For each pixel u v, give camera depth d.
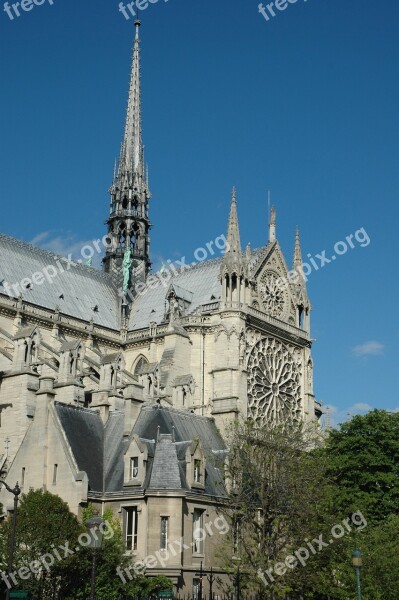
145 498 65.56
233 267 114.00
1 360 90.50
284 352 120.88
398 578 66.94
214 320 113.81
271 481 67.69
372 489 83.75
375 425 86.38
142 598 60.41
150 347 120.19
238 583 60.34
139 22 159.25
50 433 69.69
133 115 152.38
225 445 78.56
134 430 73.00
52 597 57.88
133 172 147.50
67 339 116.56
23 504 58.94
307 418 120.81
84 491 65.81
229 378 109.00
